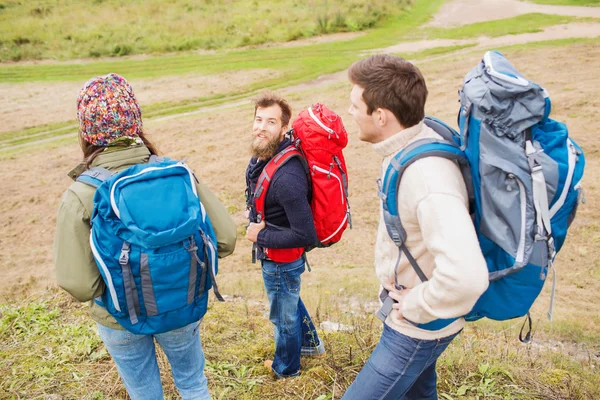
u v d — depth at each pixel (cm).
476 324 484
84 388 312
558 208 187
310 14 2898
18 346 365
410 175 188
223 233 235
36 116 1745
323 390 307
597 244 799
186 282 214
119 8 3034
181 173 221
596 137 1169
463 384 304
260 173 293
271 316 321
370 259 833
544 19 2789
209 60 2378
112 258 201
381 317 215
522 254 182
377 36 2684
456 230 176
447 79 1767
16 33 2652
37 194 1183
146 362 238
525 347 402
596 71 1655
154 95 1922
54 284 795
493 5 3238
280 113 283
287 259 300
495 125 179
